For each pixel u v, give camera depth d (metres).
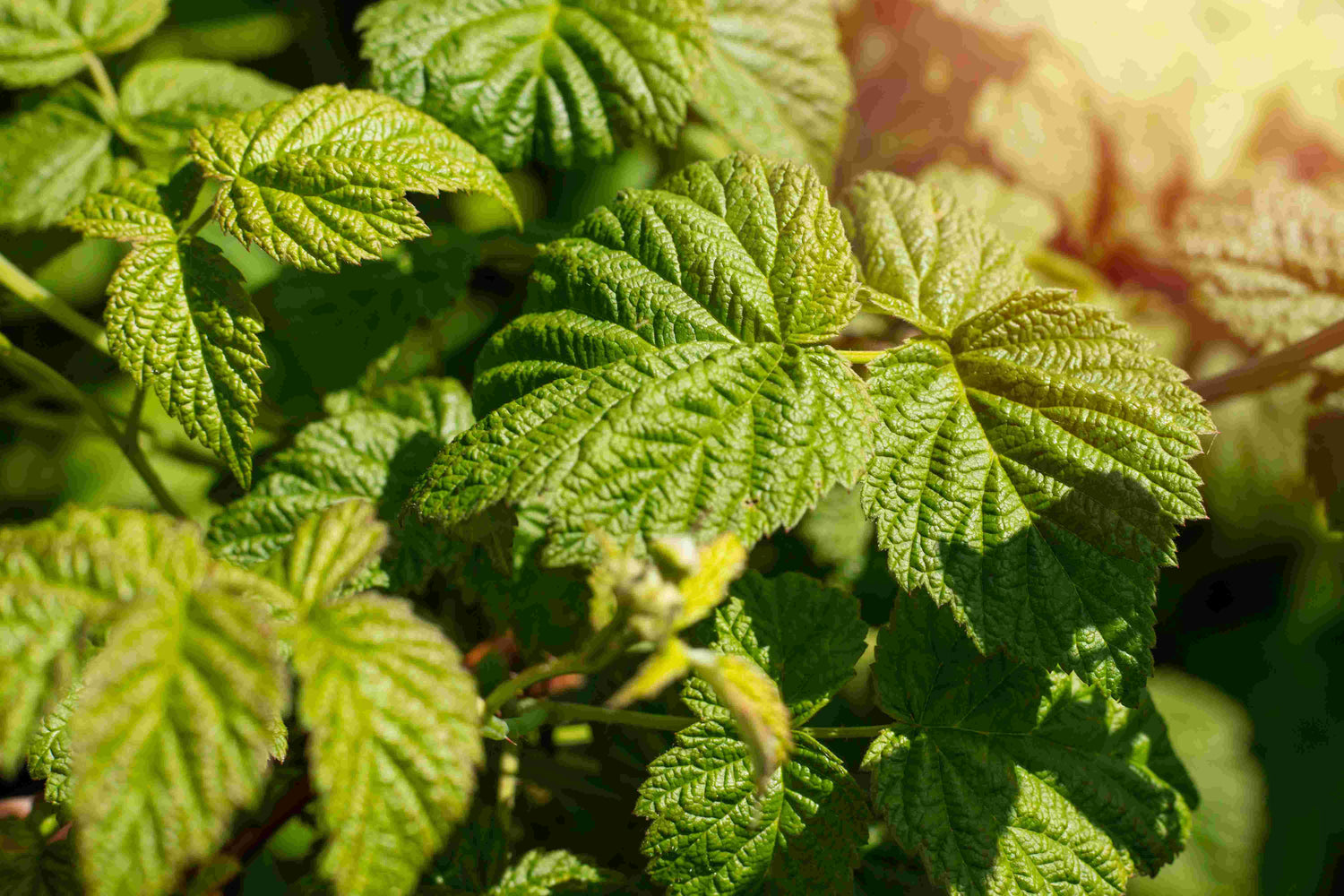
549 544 0.41
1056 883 0.44
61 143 0.51
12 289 0.48
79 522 0.39
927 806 0.44
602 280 0.44
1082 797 0.45
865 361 0.45
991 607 0.43
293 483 0.47
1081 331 0.44
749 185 0.44
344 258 0.44
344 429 0.48
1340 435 0.51
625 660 0.49
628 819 0.49
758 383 0.43
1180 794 0.46
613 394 0.43
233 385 0.44
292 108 0.45
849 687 0.50
